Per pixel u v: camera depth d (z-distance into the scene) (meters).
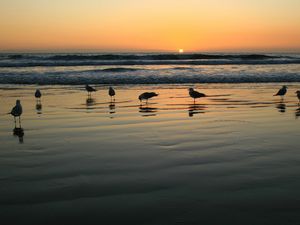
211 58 55.16
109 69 32.41
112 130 10.62
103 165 7.33
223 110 14.20
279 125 11.27
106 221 4.90
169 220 4.92
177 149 8.51
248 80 26.09
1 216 5.05
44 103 16.31
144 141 9.29
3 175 6.75
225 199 5.59
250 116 12.88
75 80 25.91
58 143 9.13
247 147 8.65
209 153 8.16
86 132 10.38
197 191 5.92
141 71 31.83
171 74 29.28
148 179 6.50
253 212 5.13
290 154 8.04
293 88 22.19
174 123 11.62
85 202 5.51
